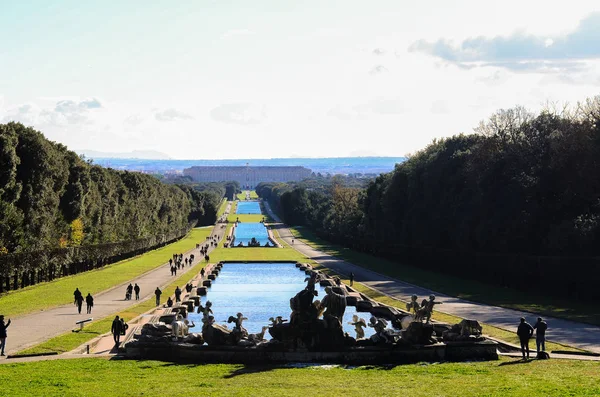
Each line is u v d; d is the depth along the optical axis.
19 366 51.38
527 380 43.59
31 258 123.56
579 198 113.31
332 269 159.62
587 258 97.69
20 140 129.50
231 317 56.19
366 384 43.69
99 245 167.12
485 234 128.25
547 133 129.88
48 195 135.88
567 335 65.31
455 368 49.47
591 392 39.28
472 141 160.25
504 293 108.31
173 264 173.38
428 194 160.00
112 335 69.38
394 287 121.31
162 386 43.41
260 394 40.59
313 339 54.06
